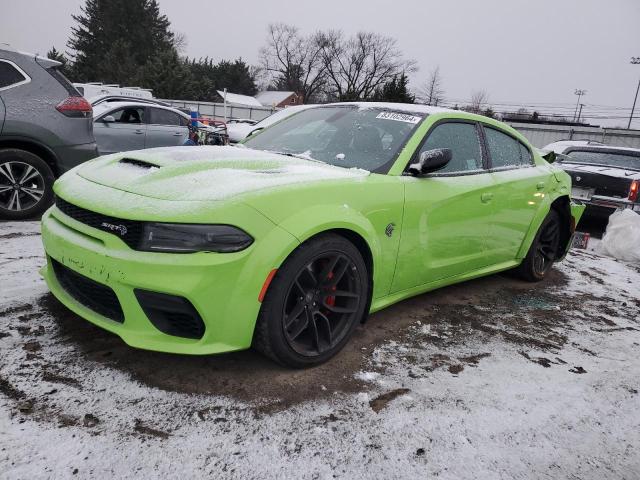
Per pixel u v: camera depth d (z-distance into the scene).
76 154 4.91
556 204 4.48
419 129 3.12
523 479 1.90
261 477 1.74
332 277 2.50
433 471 1.88
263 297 2.17
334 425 2.07
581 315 3.78
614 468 2.04
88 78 54.72
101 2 56.81
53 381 2.12
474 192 3.31
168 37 61.41
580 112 64.19
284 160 2.84
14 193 4.66
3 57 4.59
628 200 6.83
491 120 3.81
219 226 2.06
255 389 2.25
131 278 2.04
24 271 3.29
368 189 2.62
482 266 3.72
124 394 2.10
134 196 2.21
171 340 2.14
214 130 11.19
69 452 1.74
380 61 70.62
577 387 2.63
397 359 2.71
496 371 2.71
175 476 1.70
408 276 2.98
